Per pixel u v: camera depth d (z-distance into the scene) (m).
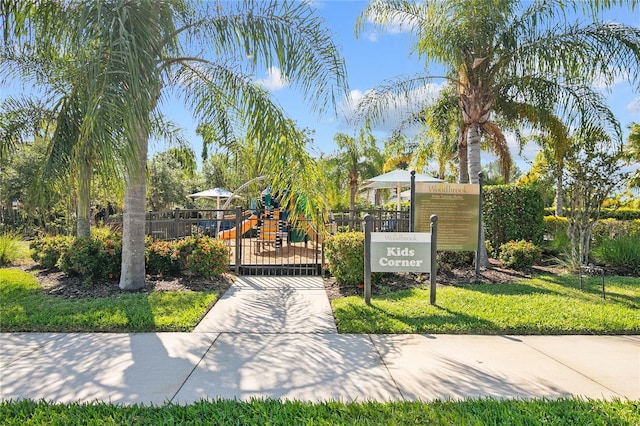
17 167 15.06
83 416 2.87
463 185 8.12
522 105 9.50
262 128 6.30
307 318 5.45
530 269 8.97
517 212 10.51
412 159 16.89
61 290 6.70
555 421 2.85
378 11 9.20
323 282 7.83
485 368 3.84
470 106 9.30
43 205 6.84
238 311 5.75
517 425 2.79
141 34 4.47
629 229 11.26
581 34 8.12
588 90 8.68
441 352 4.24
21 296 6.26
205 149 9.14
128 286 6.73
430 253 6.07
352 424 2.79
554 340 4.65
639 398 3.26
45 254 8.73
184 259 7.55
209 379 3.56
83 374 3.63
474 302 6.07
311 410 2.97
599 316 5.33
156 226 9.68
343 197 24.86
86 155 4.60
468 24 8.64
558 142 9.26
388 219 9.84
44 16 5.55
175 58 6.64
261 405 3.04
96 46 4.41
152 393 3.29
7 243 9.95
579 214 9.20
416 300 6.26
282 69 6.29
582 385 3.52
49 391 3.31
